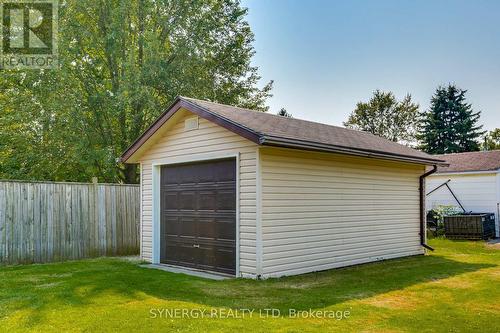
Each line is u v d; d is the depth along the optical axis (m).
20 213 9.14
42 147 15.77
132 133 16.47
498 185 16.41
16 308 5.29
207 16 17.58
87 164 15.75
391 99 37.84
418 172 11.50
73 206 10.13
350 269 8.51
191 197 8.84
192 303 5.53
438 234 16.20
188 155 8.76
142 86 14.73
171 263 9.27
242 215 7.49
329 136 8.93
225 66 18.98
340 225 8.81
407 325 4.68
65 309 5.23
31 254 9.27
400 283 7.06
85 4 15.41
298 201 7.90
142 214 9.99
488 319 4.93
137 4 16.30
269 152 7.43
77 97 15.38
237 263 7.54
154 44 15.26
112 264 9.24
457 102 35.88
